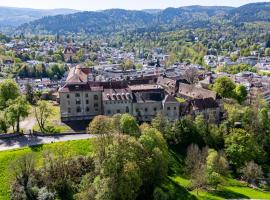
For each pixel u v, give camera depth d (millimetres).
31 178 133250
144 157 134125
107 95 199500
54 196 128125
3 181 136750
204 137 179500
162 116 183250
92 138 160750
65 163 140875
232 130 184125
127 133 159250
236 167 173375
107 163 124062
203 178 145875
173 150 174125
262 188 159625
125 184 119500
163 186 139375
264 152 183750
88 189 124062
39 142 164750
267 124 198125
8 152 152250
